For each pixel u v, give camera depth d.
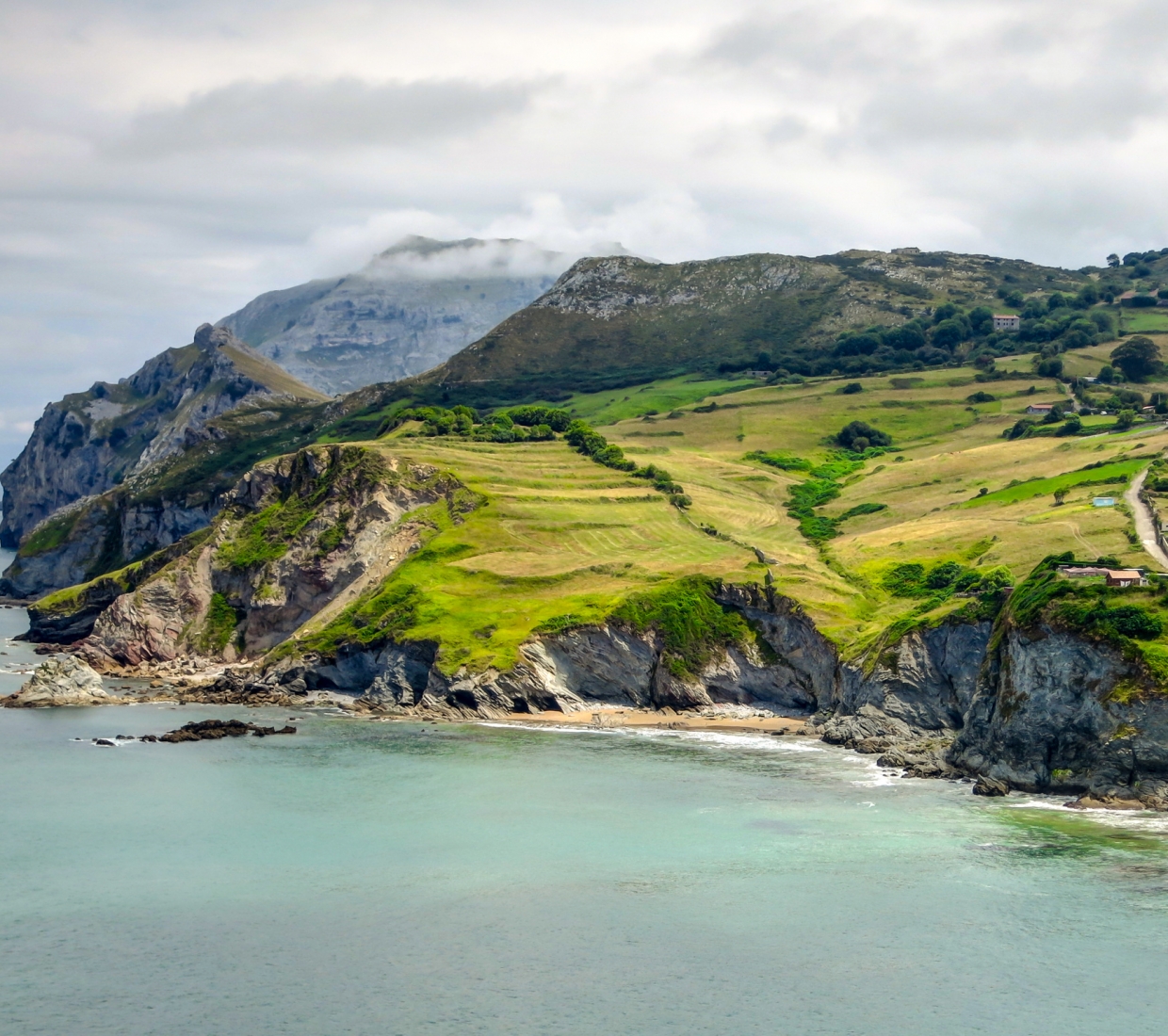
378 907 99.81
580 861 110.25
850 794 133.12
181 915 97.94
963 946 91.19
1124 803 124.81
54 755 152.25
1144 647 127.69
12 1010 82.00
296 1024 80.25
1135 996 83.44
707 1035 78.62
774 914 97.56
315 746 159.12
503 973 87.62
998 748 137.88
